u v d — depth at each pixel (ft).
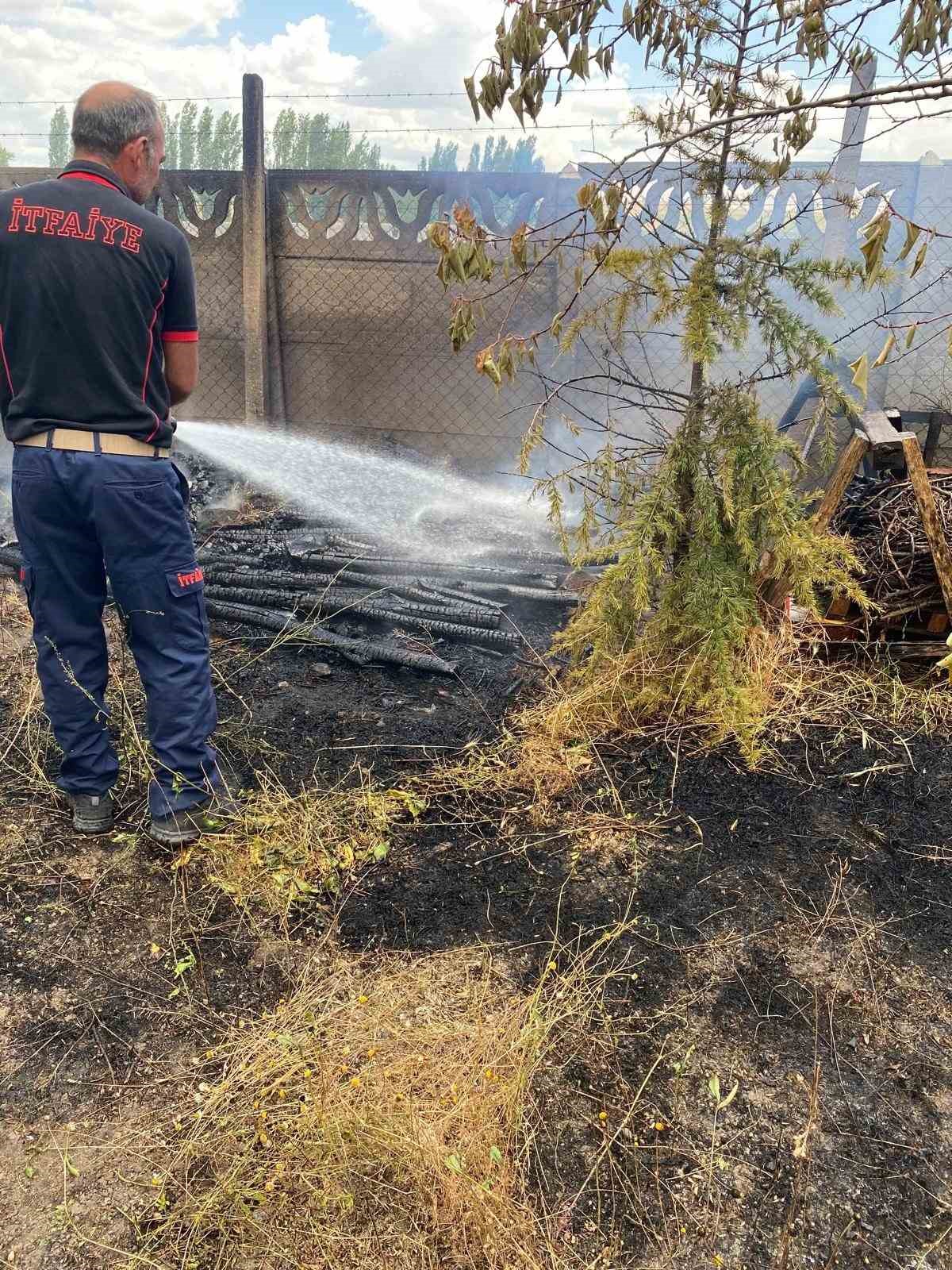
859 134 18.16
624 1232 5.70
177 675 8.65
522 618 14.52
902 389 19.72
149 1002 7.36
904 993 7.62
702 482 10.87
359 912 8.40
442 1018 7.16
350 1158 5.95
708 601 10.88
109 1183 5.89
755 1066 6.91
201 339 23.34
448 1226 5.64
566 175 20.79
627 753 10.89
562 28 7.43
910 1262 5.55
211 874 8.82
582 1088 6.66
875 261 6.35
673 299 10.76
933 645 12.30
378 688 12.62
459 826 9.66
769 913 8.47
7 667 12.76
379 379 23.00
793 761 10.73
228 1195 5.76
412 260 21.89
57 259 7.44
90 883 8.68
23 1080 6.63
